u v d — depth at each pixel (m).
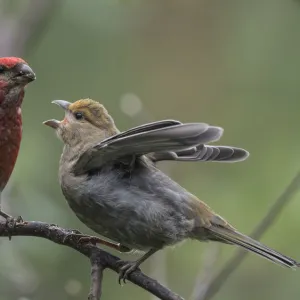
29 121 14.14
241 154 10.08
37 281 12.85
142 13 15.97
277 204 10.59
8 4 13.86
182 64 16.42
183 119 16.20
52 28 14.38
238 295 14.03
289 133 15.05
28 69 11.23
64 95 14.49
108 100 14.70
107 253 9.41
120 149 9.28
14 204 13.03
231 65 16.08
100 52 14.66
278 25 15.75
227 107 15.85
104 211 9.78
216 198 14.30
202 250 14.16
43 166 13.64
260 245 9.91
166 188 9.91
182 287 14.02
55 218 13.27
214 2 16.45
